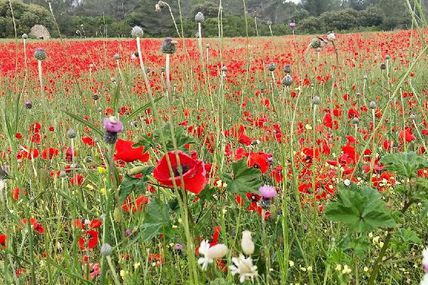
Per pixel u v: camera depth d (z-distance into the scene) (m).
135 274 1.98
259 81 7.91
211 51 11.70
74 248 2.10
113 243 2.46
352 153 2.88
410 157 1.82
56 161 3.49
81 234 2.55
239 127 3.73
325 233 2.39
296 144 3.62
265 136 3.94
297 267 2.27
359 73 8.23
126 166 2.89
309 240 2.25
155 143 2.05
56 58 12.25
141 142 2.03
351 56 10.57
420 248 2.37
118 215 1.89
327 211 1.64
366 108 5.36
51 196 3.04
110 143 1.71
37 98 7.93
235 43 14.31
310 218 2.43
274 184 2.67
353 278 2.07
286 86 2.56
